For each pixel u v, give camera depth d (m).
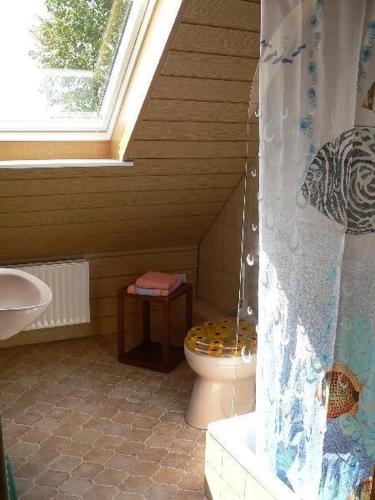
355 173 1.45
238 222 3.16
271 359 1.77
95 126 2.61
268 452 1.85
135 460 2.27
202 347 2.40
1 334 1.69
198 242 3.67
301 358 1.66
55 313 3.24
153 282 3.04
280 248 1.64
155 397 2.79
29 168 2.46
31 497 2.03
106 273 3.46
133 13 2.12
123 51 2.27
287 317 1.67
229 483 1.92
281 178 1.58
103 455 2.30
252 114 1.63
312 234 1.55
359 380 1.56
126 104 2.44
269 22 1.47
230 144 2.69
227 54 2.12
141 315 3.61
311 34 1.44
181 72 2.14
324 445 1.65
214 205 3.27
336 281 1.54
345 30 1.40
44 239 3.07
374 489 1.18
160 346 3.34
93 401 2.73
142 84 2.24
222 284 3.44
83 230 3.10
